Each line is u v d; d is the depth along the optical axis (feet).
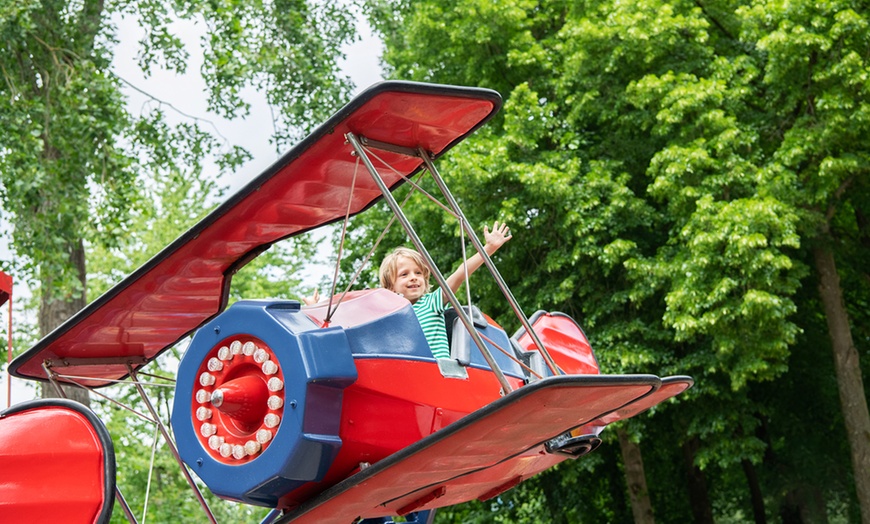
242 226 13.66
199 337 13.56
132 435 61.57
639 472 51.47
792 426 55.11
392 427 13.42
